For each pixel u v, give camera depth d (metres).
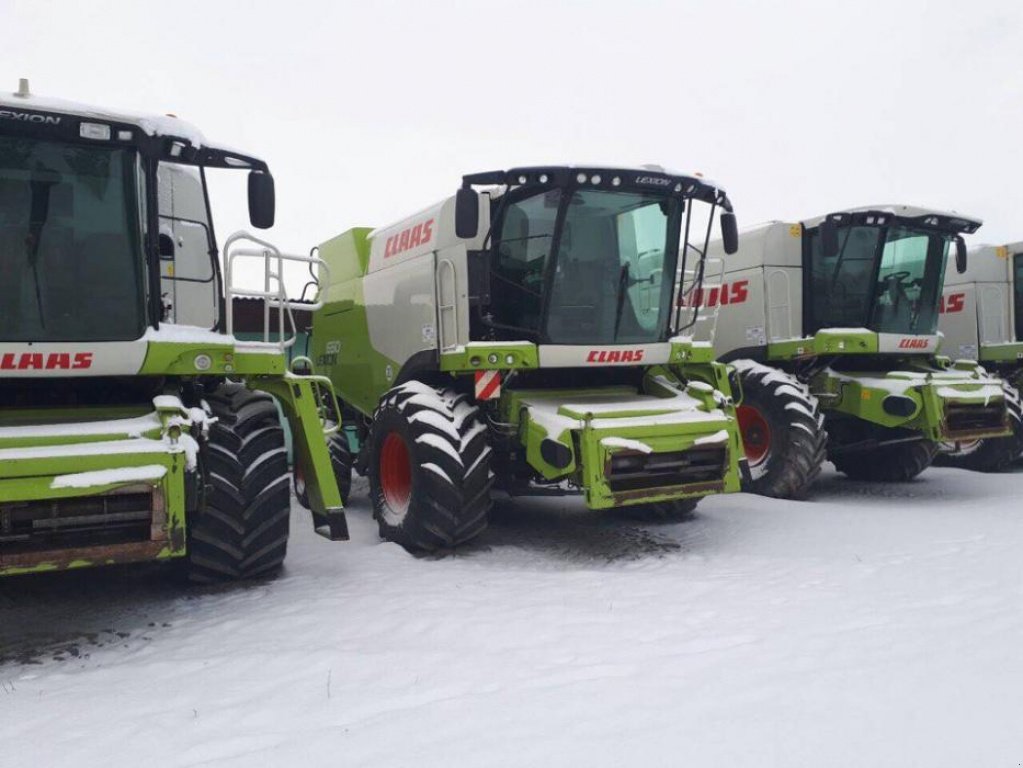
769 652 3.06
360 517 7.50
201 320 5.30
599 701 2.62
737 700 2.55
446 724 2.51
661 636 3.41
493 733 2.41
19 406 4.37
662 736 2.30
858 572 4.50
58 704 2.98
